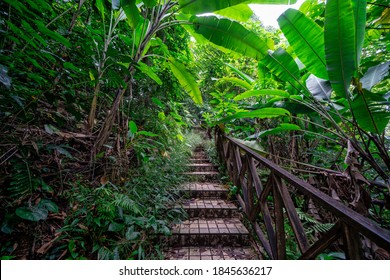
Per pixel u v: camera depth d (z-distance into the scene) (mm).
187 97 6328
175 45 3807
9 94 1062
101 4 1914
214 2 1808
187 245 1904
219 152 4059
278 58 1880
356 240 718
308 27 1538
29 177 1255
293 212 1188
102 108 2584
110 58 1509
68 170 1660
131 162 2402
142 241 1564
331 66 1356
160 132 3355
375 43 2361
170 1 1972
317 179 2107
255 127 3488
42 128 1647
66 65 1356
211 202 2646
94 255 1350
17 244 1208
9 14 1092
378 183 1521
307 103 1903
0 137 1290
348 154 1389
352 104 1418
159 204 2062
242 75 3211
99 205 1495
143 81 3172
